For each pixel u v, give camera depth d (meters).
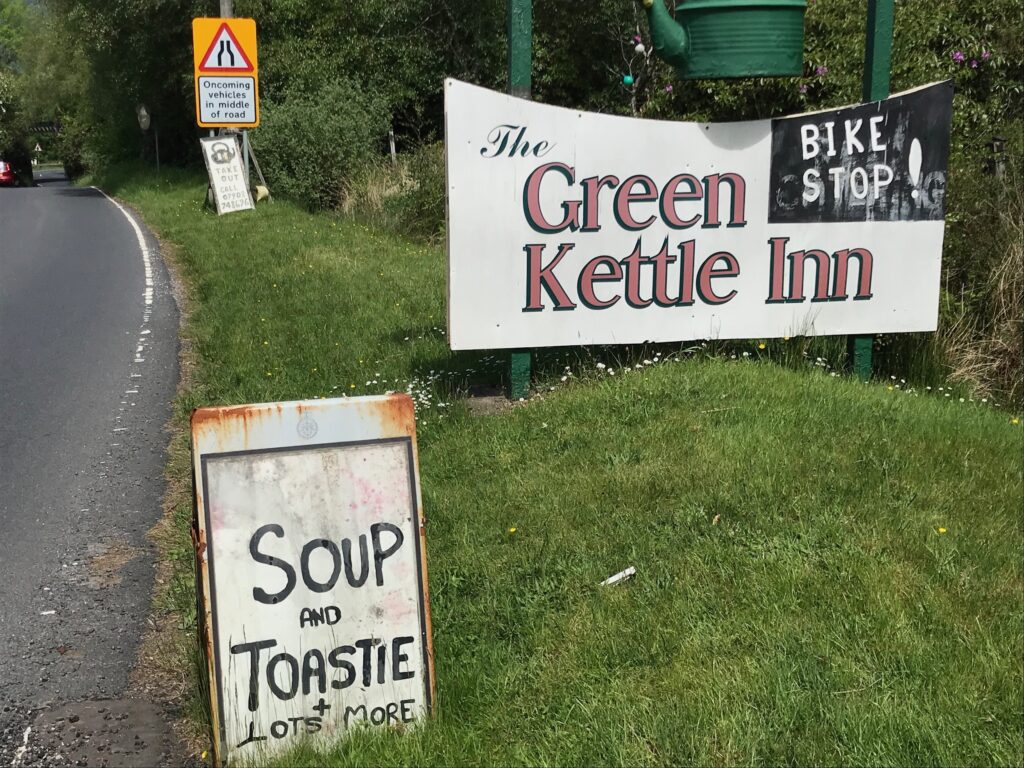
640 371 6.32
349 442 3.00
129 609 4.19
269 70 23.91
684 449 5.02
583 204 6.25
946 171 6.65
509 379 6.62
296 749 2.93
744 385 5.90
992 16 10.98
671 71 9.33
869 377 6.92
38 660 3.79
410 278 10.74
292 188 18.83
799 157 6.46
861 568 3.85
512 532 4.31
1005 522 4.31
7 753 3.21
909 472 4.73
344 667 3.00
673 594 3.74
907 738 2.96
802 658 3.32
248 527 2.92
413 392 6.38
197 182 27.50
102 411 7.07
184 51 27.31
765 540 4.11
